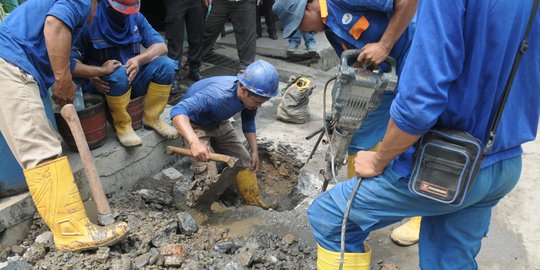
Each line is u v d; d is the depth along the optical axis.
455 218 1.86
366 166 1.82
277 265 2.60
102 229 2.48
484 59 1.50
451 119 1.58
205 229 2.91
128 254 2.54
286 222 3.08
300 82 4.42
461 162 1.54
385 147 1.63
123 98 3.16
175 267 2.51
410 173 1.68
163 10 6.68
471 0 1.42
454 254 1.92
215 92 3.09
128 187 3.41
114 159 3.26
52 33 2.41
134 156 3.41
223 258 2.62
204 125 3.34
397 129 1.53
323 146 4.07
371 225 1.87
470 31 1.45
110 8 3.08
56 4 2.44
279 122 4.51
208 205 3.25
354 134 2.84
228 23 7.12
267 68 2.94
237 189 3.74
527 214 3.14
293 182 4.00
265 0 6.70
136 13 3.13
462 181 1.56
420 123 1.46
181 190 3.38
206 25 5.07
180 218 2.85
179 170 3.70
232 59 6.09
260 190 3.96
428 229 1.97
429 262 1.99
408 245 2.83
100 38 3.15
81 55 3.20
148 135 3.51
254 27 5.18
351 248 2.00
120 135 3.30
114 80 3.04
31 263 2.47
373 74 2.46
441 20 1.40
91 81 3.13
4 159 2.62
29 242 2.71
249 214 3.18
